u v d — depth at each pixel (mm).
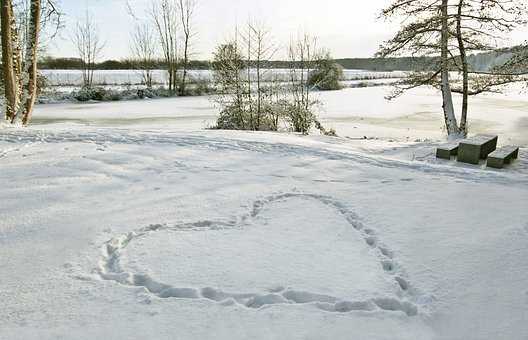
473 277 3977
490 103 32781
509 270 4102
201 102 33844
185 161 8266
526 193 6648
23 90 12258
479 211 5754
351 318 3328
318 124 17156
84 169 7480
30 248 4469
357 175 7637
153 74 62906
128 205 5820
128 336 3080
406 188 6875
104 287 3750
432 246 4641
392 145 12914
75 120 22828
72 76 60250
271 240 4805
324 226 5242
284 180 7211
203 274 3996
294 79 18188
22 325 3186
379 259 4367
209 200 6102
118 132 10766
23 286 3738
